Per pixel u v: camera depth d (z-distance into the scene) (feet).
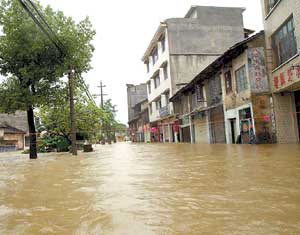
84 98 80.33
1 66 50.19
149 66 136.87
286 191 12.93
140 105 173.27
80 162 36.73
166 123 119.55
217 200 12.03
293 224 8.77
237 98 57.62
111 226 9.55
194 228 8.89
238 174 18.22
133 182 17.56
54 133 80.74
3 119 154.20
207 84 75.56
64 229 9.55
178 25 105.60
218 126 70.08
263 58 51.70
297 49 41.96
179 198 12.75
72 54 53.06
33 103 50.01
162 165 26.35
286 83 45.57
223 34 107.76
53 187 17.71
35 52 48.80
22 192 16.51
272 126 50.57
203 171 20.70
